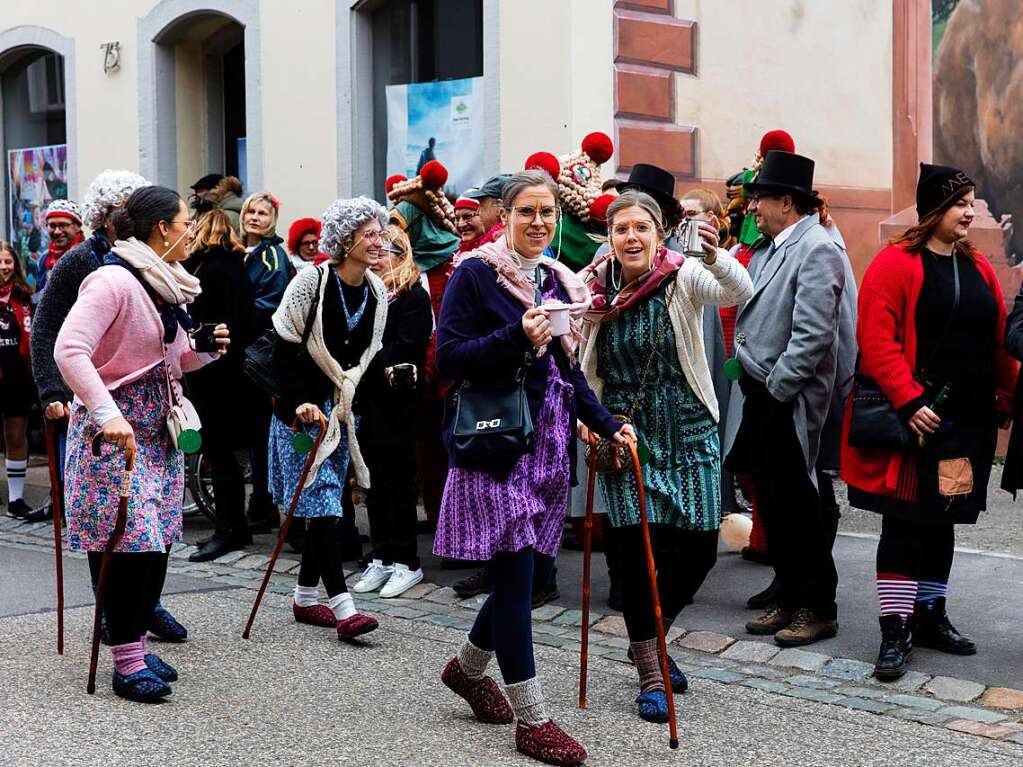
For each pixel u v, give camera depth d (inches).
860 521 329.4
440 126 394.3
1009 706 191.2
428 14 396.8
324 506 231.1
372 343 236.5
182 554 309.9
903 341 206.1
